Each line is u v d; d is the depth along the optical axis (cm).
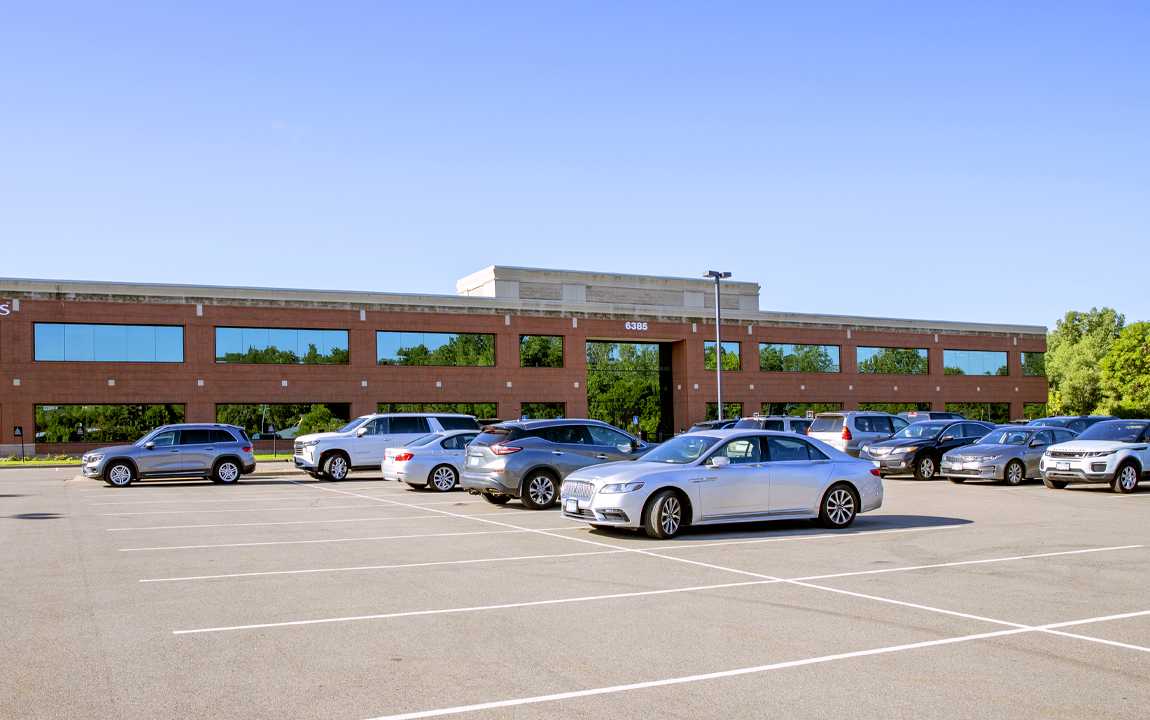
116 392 4144
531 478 1738
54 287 4062
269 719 532
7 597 884
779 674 618
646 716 536
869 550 1172
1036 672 620
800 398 5588
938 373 6025
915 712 540
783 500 1367
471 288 5353
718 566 1056
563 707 552
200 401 4266
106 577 994
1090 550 1155
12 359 3991
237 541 1290
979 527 1402
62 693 580
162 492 2223
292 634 734
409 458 2202
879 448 2573
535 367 4997
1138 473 2064
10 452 3962
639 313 5244
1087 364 7594
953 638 711
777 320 5578
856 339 5788
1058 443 2228
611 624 765
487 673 623
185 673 624
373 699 568
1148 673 618
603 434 1830
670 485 1296
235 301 4362
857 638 713
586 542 1267
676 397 5456
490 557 1132
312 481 2670
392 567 1059
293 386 4453
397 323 4684
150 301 4216
